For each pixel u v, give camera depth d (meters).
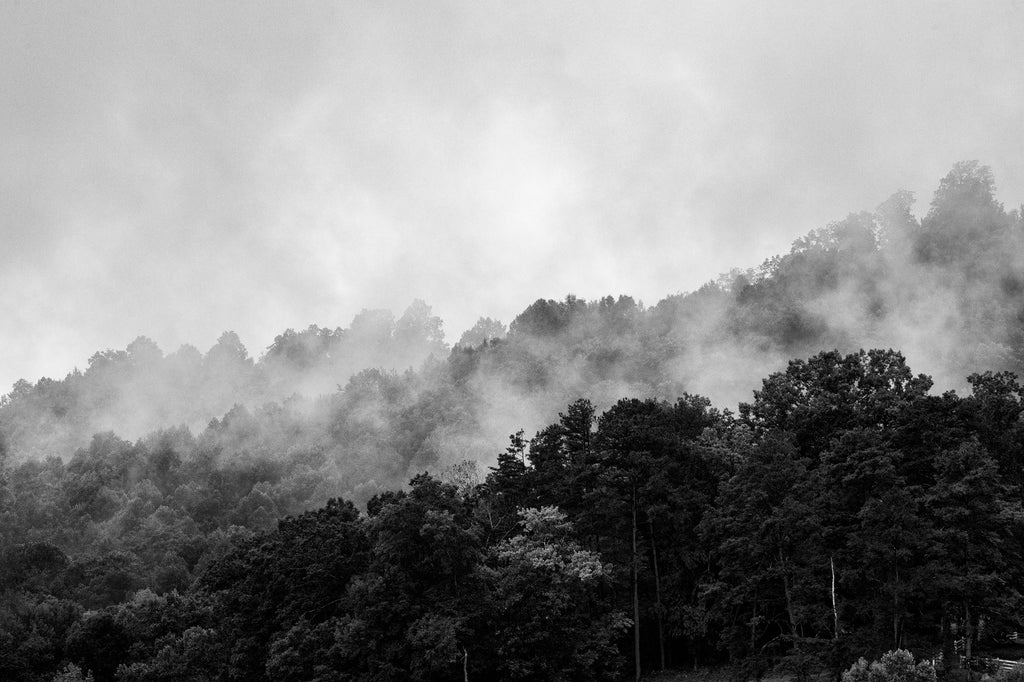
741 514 53.09
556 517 59.59
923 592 46.31
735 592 53.00
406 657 54.75
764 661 51.75
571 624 56.28
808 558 51.31
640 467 61.22
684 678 58.50
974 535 47.53
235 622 66.69
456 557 55.34
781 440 56.16
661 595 62.53
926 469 52.94
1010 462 54.16
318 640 57.91
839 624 50.69
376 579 56.16
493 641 55.56
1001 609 44.88
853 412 59.81
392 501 60.72
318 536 65.25
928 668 38.19
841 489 52.12
